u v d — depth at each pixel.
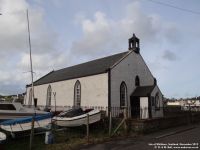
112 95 26.75
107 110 25.67
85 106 29.48
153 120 18.77
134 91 29.72
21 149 12.56
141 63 32.00
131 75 29.98
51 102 38.81
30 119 15.69
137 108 27.98
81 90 31.08
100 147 12.81
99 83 28.11
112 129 18.08
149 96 27.14
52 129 15.50
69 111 19.19
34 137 15.48
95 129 18.56
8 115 17.39
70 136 15.90
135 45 31.67
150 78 33.12
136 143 13.61
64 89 35.28
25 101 49.22
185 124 24.00
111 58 32.19
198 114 27.78
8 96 65.00
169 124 21.16
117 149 12.18
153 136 16.09
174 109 34.62
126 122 17.98
